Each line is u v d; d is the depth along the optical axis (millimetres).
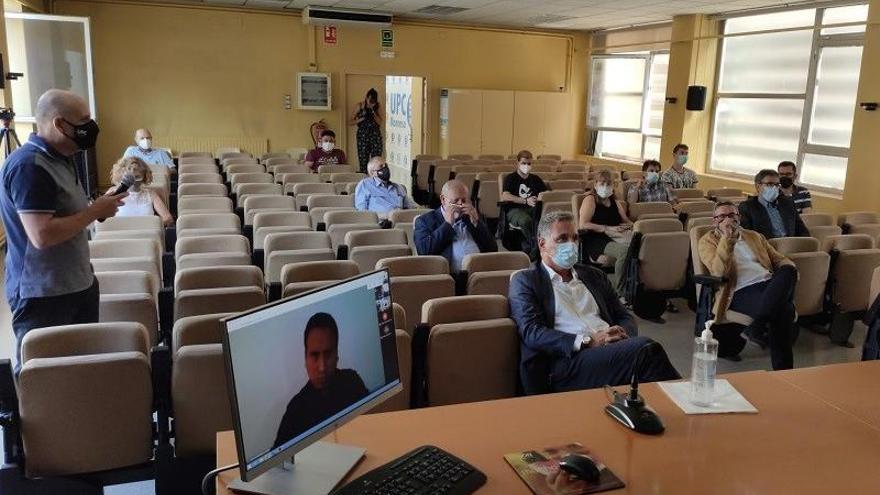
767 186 5531
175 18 10820
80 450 2238
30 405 2145
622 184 7703
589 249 5875
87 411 2203
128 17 10570
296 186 6910
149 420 2287
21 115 8680
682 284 5277
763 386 2225
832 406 2080
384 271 1852
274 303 1521
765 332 4508
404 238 4508
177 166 9219
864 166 7938
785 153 9633
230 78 11297
